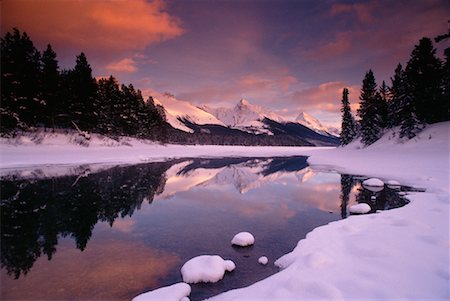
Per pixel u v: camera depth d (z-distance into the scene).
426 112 36.06
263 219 10.68
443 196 11.91
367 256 6.00
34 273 6.40
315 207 12.55
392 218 8.92
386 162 27.55
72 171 23.16
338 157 42.03
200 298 5.18
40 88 37.84
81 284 5.86
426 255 5.85
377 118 47.38
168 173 25.62
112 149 43.12
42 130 38.44
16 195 14.70
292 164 37.53
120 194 15.54
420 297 4.27
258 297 4.66
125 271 6.45
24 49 36.91
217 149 86.31
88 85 45.59
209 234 9.02
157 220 10.68
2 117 32.62
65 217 11.10
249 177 23.69
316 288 4.64
